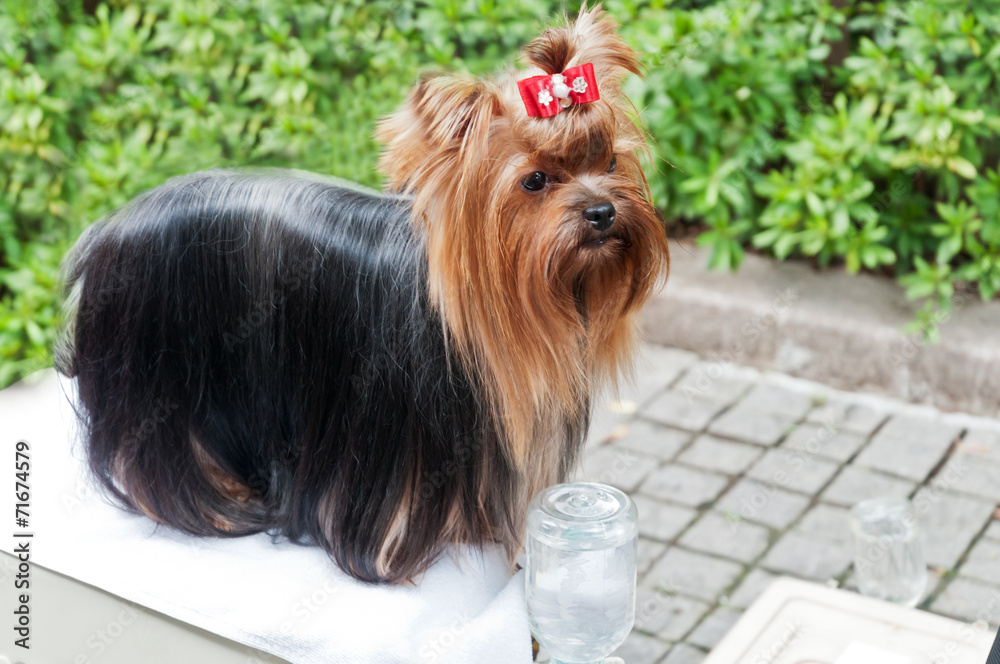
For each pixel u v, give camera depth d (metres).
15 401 2.54
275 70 4.18
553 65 1.81
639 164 2.04
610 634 1.70
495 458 2.04
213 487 2.15
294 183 2.03
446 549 2.10
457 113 1.75
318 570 2.05
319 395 2.00
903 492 3.80
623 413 4.32
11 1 3.85
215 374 2.07
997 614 3.18
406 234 1.93
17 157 3.88
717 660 1.92
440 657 1.88
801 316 4.53
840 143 4.41
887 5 4.44
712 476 3.93
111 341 2.11
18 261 3.88
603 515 1.68
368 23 4.43
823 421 4.25
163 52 4.17
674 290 4.77
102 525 2.15
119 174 3.96
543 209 1.84
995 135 4.53
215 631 1.92
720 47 4.45
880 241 4.76
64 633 2.03
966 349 4.21
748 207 4.85
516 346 1.91
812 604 2.06
